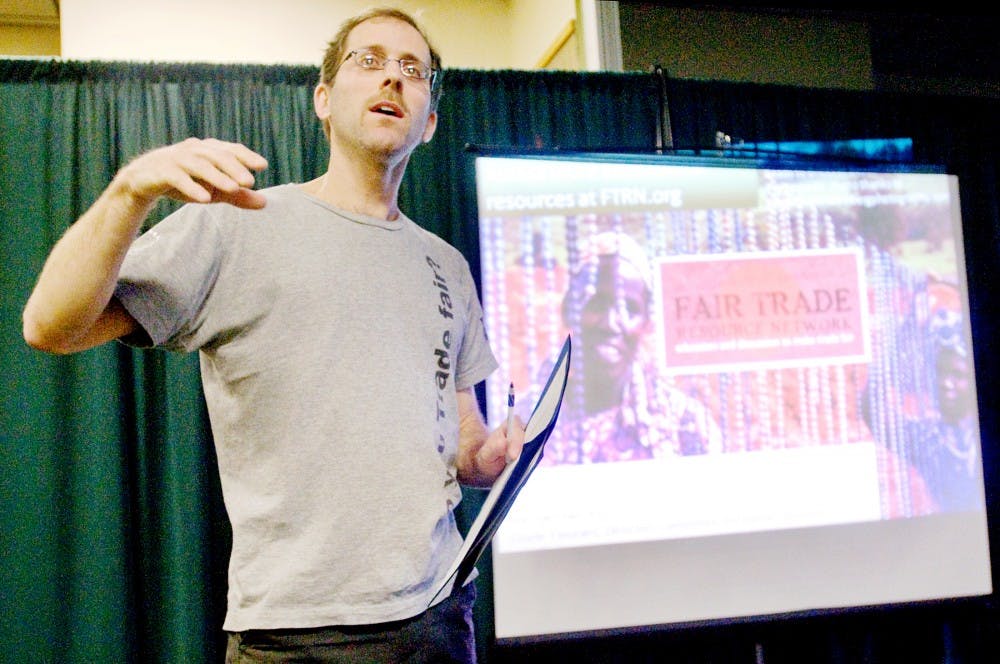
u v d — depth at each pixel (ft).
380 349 3.18
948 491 5.92
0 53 9.39
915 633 6.72
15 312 5.58
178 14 8.43
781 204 5.90
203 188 2.30
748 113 7.14
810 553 5.62
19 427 5.48
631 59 7.43
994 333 7.20
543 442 3.34
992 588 5.86
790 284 5.84
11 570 5.36
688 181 5.79
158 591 5.66
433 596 2.73
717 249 5.77
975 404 6.08
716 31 7.71
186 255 2.90
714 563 5.49
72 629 5.40
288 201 3.33
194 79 6.22
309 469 2.97
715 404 5.64
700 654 6.41
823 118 7.29
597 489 5.42
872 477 5.80
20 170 5.74
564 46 8.18
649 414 5.53
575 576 5.33
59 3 8.71
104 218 2.37
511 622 5.24
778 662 6.49
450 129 6.58
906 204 6.14
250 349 3.03
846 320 5.90
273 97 6.35
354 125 3.39
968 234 7.24
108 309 2.67
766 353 5.74
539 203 5.57
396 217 3.75
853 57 8.12
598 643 5.27
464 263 4.12
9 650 5.30
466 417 3.97
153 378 5.86
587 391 5.47
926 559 5.79
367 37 3.55
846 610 5.56
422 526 3.09
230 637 3.15
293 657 2.88
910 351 5.99
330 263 3.21
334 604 2.91
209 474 5.82
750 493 5.60
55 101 5.90
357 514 2.97
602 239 5.62
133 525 5.67
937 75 9.38
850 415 5.82
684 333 5.65
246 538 3.00
